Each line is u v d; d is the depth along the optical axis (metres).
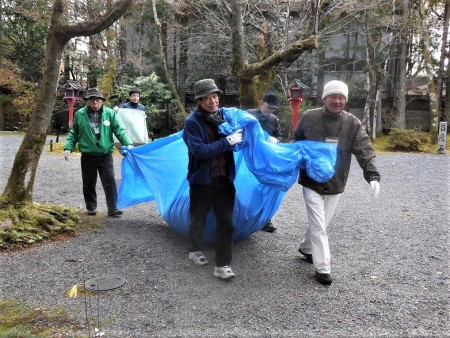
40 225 4.66
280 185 3.74
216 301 3.22
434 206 6.73
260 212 4.30
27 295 3.27
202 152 3.31
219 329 2.81
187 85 18.62
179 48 19.25
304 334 2.78
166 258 4.10
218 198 3.56
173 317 2.96
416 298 3.36
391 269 3.98
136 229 5.02
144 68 18.92
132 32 19.56
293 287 3.51
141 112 7.90
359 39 18.41
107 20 4.50
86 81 20.67
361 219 5.85
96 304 3.14
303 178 3.71
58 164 10.26
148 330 2.78
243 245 4.56
